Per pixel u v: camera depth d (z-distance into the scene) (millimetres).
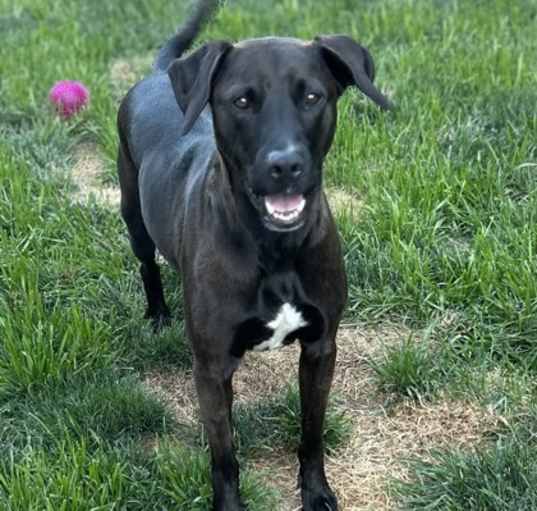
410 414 1627
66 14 3168
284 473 1546
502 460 1462
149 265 1797
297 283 1353
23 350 1682
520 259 1780
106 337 1750
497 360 1701
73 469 1448
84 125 2461
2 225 2053
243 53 1299
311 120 1284
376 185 2041
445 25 2705
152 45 2969
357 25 2848
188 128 1293
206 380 1394
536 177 2051
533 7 2885
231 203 1330
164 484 1479
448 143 2176
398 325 1794
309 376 1435
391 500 1484
